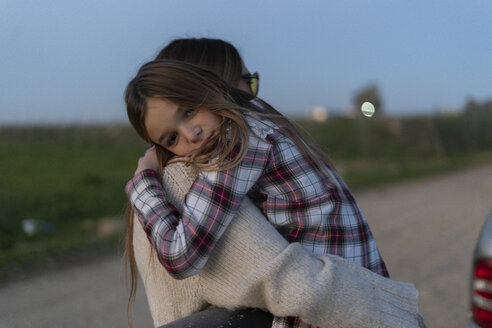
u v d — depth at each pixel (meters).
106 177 12.38
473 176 16.09
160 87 1.13
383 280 1.11
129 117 1.21
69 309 4.30
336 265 1.08
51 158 17.09
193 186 1.11
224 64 1.54
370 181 14.21
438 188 13.06
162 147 1.25
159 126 1.16
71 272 5.32
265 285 1.04
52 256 5.79
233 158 1.10
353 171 16.55
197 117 1.14
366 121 26.80
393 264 5.55
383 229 7.69
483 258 2.18
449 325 3.80
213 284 1.12
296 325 1.11
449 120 29.30
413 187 13.41
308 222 1.16
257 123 1.19
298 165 1.19
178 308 1.21
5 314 4.19
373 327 1.05
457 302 4.26
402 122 27.52
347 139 25.89
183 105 1.13
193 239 1.04
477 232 7.13
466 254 5.87
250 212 1.12
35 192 9.62
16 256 5.70
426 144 26.80
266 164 1.15
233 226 1.09
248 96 1.34
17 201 8.33
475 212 8.95
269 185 1.17
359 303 1.04
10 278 5.06
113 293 4.70
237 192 1.09
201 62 1.52
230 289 1.09
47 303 4.45
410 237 6.97
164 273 1.22
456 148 28.41
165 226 1.08
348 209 1.24
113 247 6.30
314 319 1.04
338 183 1.28
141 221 1.13
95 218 8.02
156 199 1.14
